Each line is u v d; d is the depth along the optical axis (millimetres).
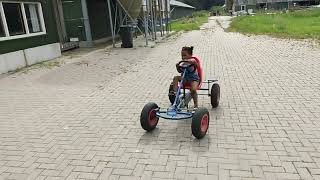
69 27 18859
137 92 8312
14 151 5215
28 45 13148
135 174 4297
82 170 4480
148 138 5383
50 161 4801
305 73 9406
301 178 4012
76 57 14875
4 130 6172
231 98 7328
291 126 5578
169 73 10453
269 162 4410
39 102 7914
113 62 13102
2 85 9953
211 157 4625
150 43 19094
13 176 4438
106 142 5332
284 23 29406
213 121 5969
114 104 7395
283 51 13773
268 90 7828
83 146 5238
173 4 57469
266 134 5301
